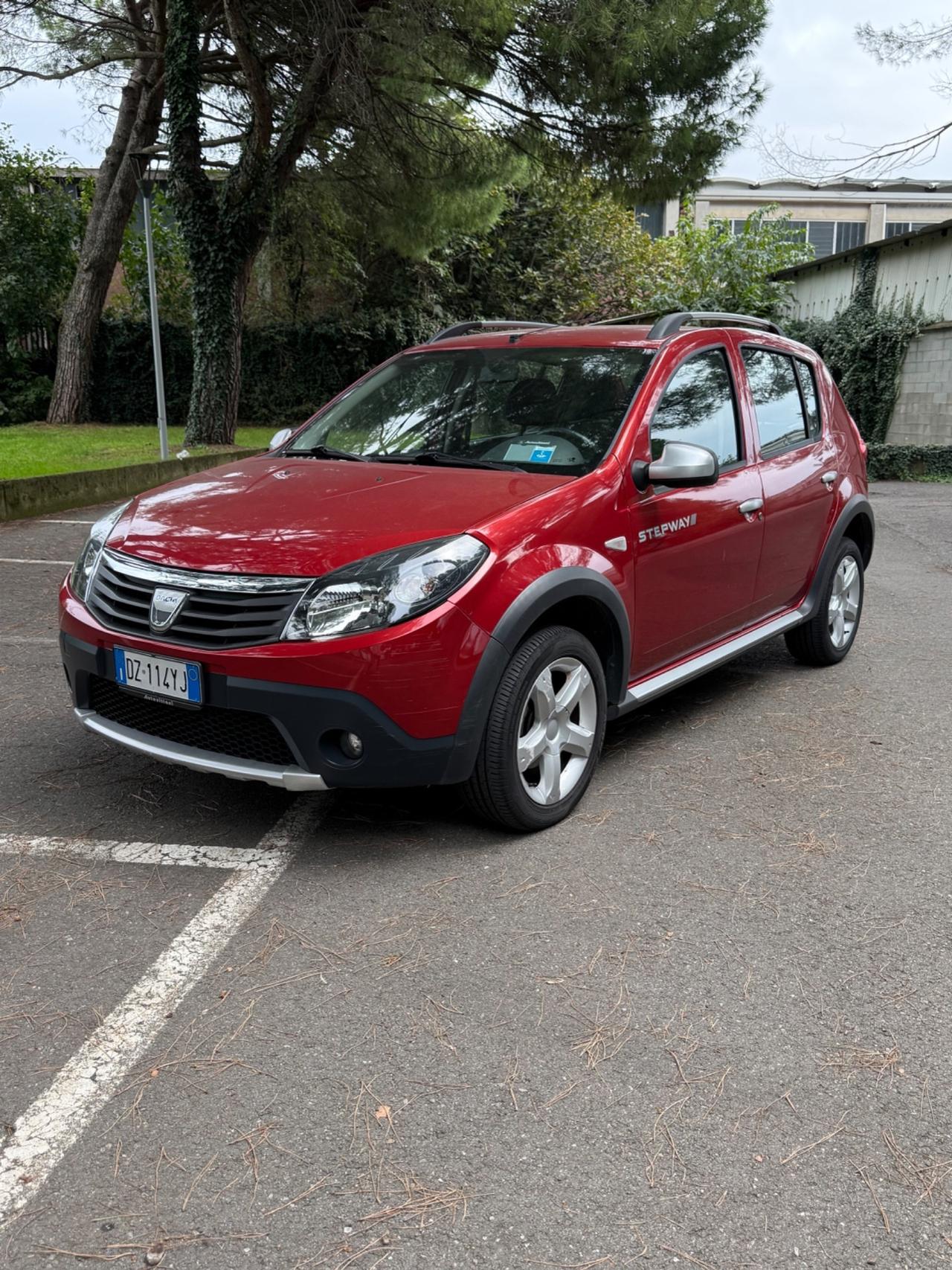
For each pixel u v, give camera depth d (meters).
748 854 3.36
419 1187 1.97
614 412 3.93
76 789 3.78
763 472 4.64
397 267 24.34
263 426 23.38
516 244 26.17
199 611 3.13
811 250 21.80
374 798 3.76
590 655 3.55
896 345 17.81
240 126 17.16
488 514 3.30
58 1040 2.38
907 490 14.65
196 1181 1.98
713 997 2.58
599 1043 2.40
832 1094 2.25
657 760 4.18
